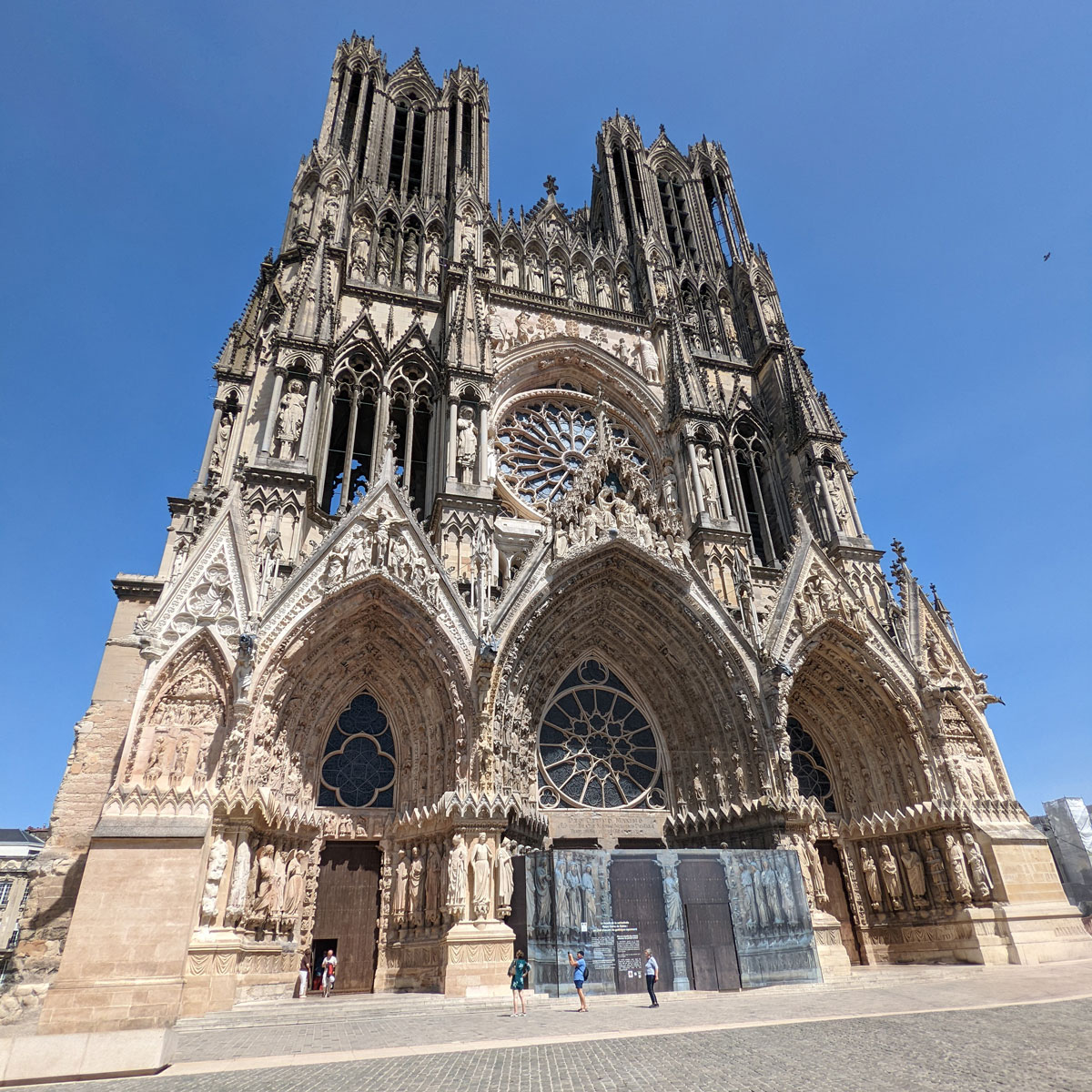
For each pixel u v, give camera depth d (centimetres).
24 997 2559
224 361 3972
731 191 6488
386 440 3431
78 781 2897
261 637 2786
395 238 4866
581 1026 1920
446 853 2741
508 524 3994
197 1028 2053
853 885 3606
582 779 3422
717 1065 1401
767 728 3319
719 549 4088
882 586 4216
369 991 2741
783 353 5194
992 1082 1210
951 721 3738
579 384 4800
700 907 2753
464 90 5972
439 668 3000
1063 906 3328
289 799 2822
